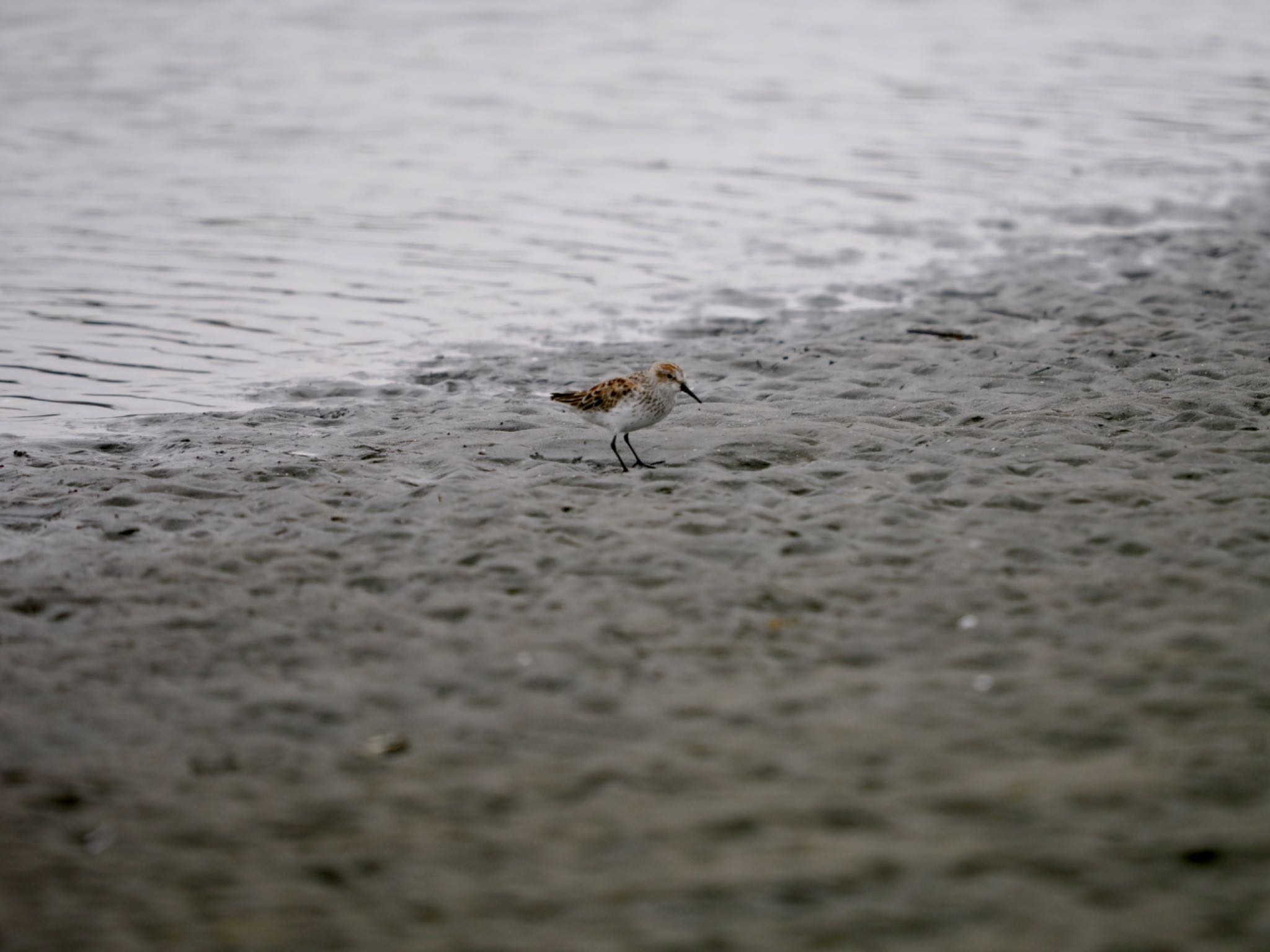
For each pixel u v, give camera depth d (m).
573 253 27.88
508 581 12.34
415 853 8.53
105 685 10.72
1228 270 25.30
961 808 8.72
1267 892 7.77
